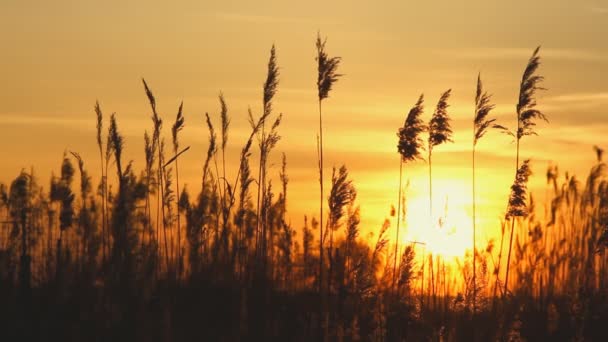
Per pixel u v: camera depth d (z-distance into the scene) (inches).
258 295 639.8
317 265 657.0
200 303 615.5
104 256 603.2
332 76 627.2
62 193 644.7
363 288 610.9
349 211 621.3
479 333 612.4
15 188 685.9
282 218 704.4
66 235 637.3
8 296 602.5
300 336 595.2
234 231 679.7
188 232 657.6
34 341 554.3
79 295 601.3
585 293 711.7
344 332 598.2
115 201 599.2
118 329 571.8
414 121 634.8
